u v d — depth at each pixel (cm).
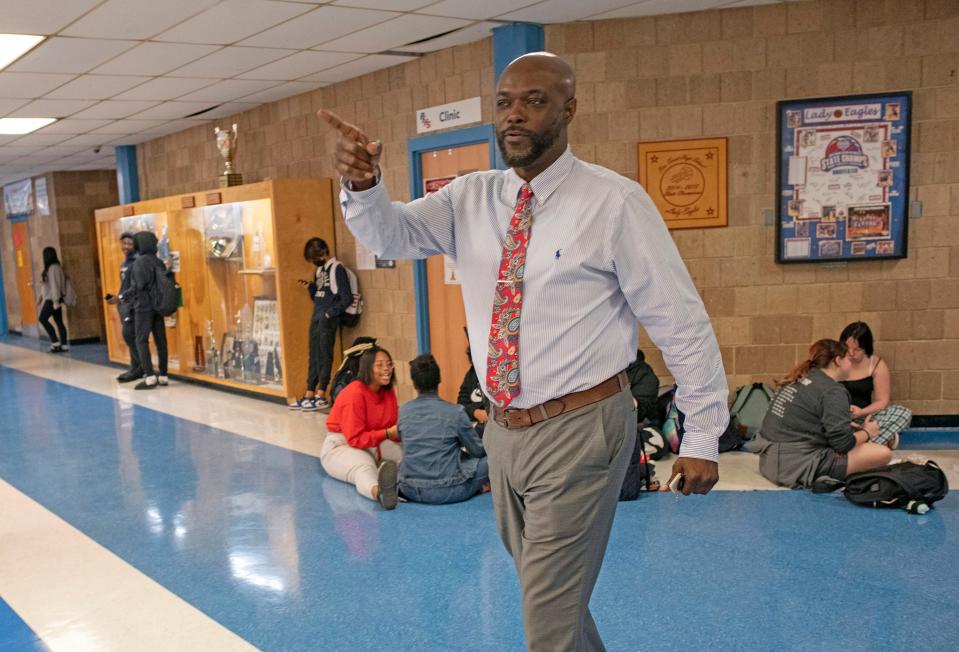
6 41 524
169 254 925
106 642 312
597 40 562
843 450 439
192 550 405
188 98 770
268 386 794
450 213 195
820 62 552
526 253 178
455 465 459
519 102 170
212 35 538
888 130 552
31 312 1526
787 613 308
